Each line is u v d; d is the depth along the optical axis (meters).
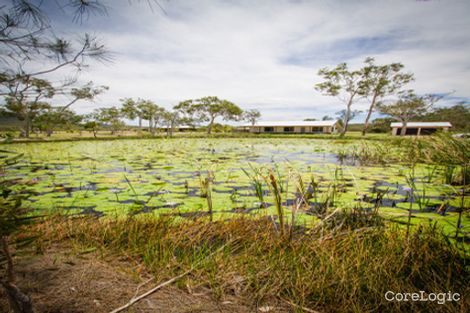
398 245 1.68
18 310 0.81
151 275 1.36
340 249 1.64
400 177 4.19
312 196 3.06
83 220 2.12
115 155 7.49
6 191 0.85
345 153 8.19
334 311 1.15
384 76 22.12
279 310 1.13
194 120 36.41
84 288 1.17
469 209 2.52
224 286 1.29
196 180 3.91
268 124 39.56
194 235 1.96
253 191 3.31
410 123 31.56
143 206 2.60
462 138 4.23
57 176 4.15
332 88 23.11
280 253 1.60
